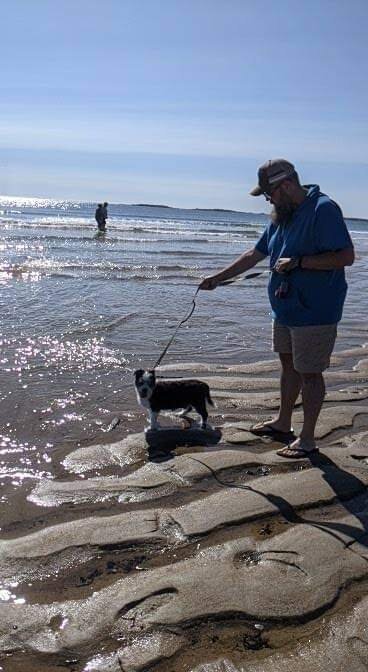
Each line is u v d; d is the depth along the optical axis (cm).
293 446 320
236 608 199
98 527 246
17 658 178
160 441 338
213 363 505
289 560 225
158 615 195
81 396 410
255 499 270
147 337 584
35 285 851
